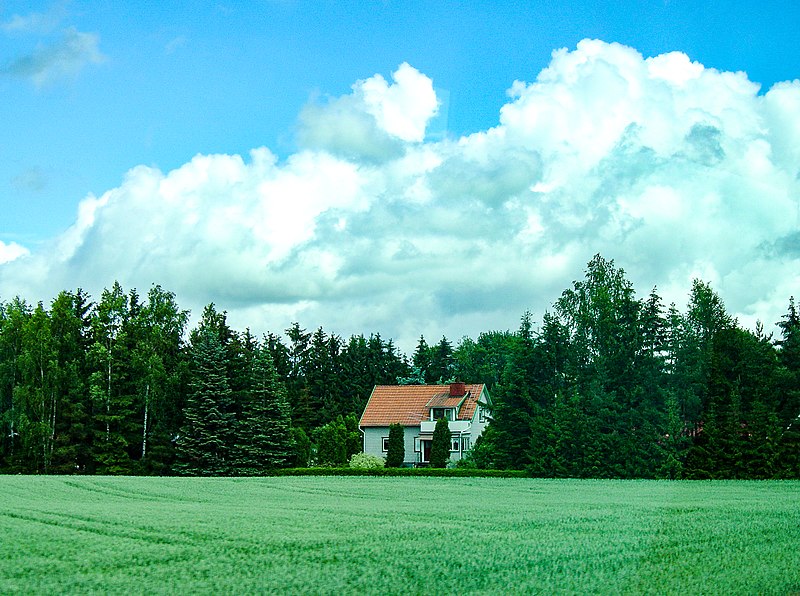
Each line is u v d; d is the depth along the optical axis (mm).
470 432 69500
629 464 41156
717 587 12641
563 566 14062
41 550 15508
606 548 16016
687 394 40656
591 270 40688
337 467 55125
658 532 18641
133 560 14445
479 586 12414
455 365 110438
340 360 99375
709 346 40000
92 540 16906
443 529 18906
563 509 24406
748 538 17703
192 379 59000
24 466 56344
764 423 40875
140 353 60219
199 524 19828
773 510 23938
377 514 22734
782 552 15859
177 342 64562
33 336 58312
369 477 46219
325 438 60125
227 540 16922
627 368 41000
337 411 84750
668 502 27172
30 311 66750
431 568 13766
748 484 36469
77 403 57375
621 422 41781
